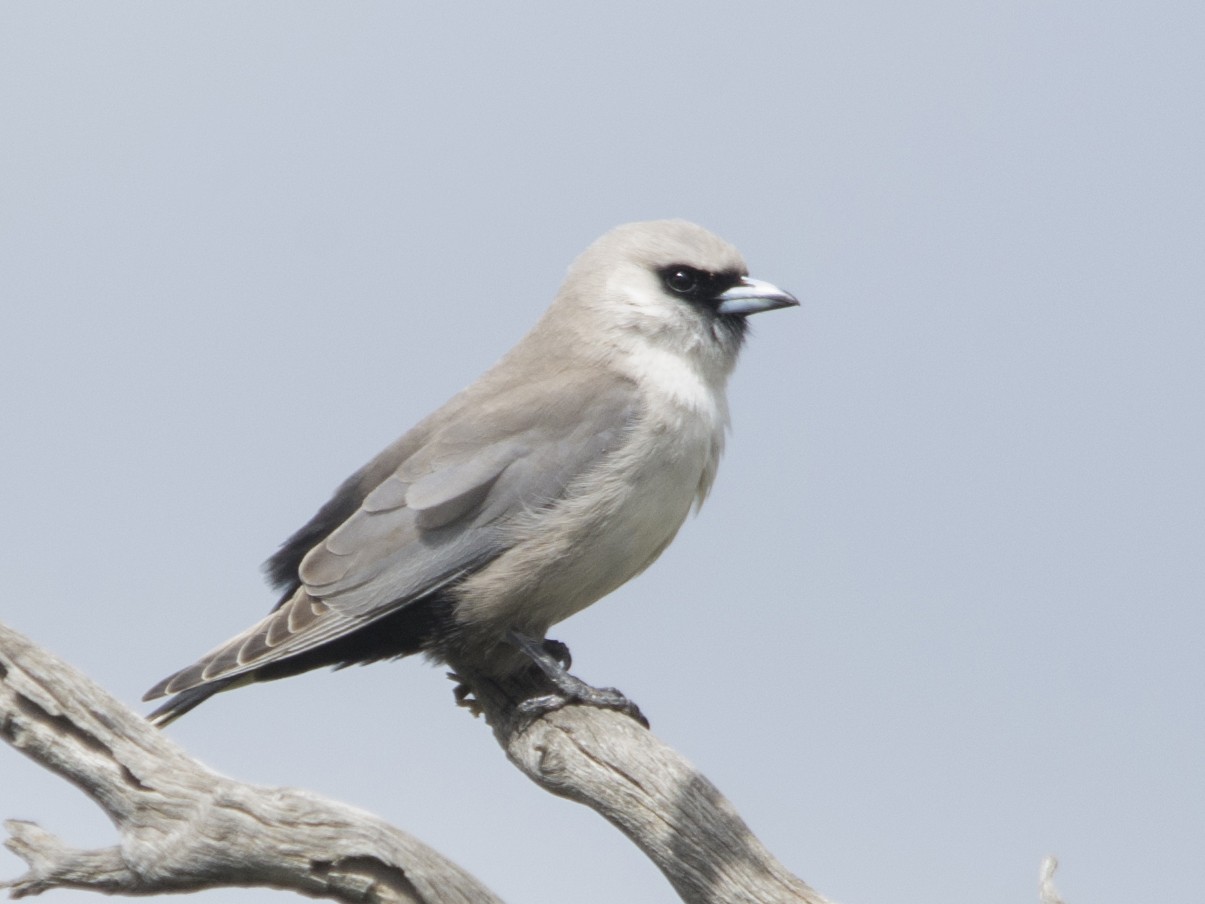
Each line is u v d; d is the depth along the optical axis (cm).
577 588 1159
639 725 1026
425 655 1179
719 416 1214
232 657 1098
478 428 1164
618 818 988
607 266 1232
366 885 912
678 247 1219
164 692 1075
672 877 970
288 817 917
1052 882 863
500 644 1171
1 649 942
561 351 1225
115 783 934
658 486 1155
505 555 1138
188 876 928
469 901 908
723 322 1219
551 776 1016
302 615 1124
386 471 1198
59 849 938
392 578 1134
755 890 942
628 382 1178
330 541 1154
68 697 941
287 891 939
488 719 1139
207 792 927
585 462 1140
